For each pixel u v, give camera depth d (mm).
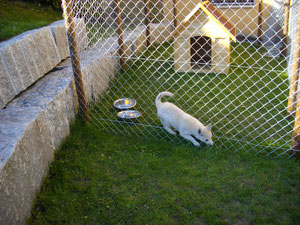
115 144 3658
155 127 4066
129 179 3035
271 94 5105
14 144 2320
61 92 3572
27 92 3572
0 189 1993
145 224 2482
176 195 2785
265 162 3209
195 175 3053
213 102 4867
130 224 2490
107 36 6859
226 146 3582
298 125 3145
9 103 3225
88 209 2654
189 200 2725
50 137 3188
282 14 8344
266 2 8969
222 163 3242
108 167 3234
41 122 2957
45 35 4367
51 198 2734
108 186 2930
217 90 5355
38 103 3189
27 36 3836
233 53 7816
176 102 4824
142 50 8148
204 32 5977
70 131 3848
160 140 3760
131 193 2842
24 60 3643
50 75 4230
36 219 2520
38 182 2766
